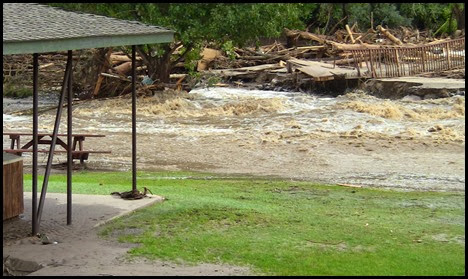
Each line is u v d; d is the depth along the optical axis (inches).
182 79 1533.0
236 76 1632.6
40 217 464.8
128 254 423.5
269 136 1015.6
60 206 533.6
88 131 1093.1
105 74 1448.1
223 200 578.9
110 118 1220.5
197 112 1269.7
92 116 1242.6
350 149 922.1
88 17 520.1
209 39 1427.2
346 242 457.4
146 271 390.0
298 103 1333.7
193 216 514.9
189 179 744.3
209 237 461.4
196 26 1381.6
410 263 413.7
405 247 448.5
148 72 1504.7
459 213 555.8
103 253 424.8
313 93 1501.0
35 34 415.5
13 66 1715.1
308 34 1952.5
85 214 510.3
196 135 1038.4
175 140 1004.6
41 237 450.9
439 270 400.5
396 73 1487.5
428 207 581.9
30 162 852.0
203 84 1558.8
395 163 845.8
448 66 1544.0
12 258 409.1
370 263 412.8
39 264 401.7
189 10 1379.2
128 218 506.0
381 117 1155.3
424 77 1471.5
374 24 2305.6
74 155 829.2
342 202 597.6
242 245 444.8
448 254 433.4
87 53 1544.0
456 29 2236.7
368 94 1405.0
